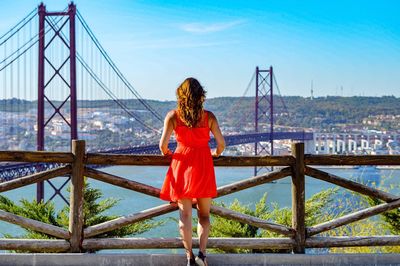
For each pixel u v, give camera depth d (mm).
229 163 4367
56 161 4277
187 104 3957
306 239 4531
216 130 4086
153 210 4426
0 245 4246
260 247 4488
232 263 4375
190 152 3994
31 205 6645
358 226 7465
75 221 4324
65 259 4223
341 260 4453
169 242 4398
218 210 4469
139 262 4273
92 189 6516
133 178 35688
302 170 4488
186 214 4023
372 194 4566
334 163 4504
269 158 4441
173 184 4012
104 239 4379
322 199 7180
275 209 7047
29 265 4191
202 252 4047
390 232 7078
